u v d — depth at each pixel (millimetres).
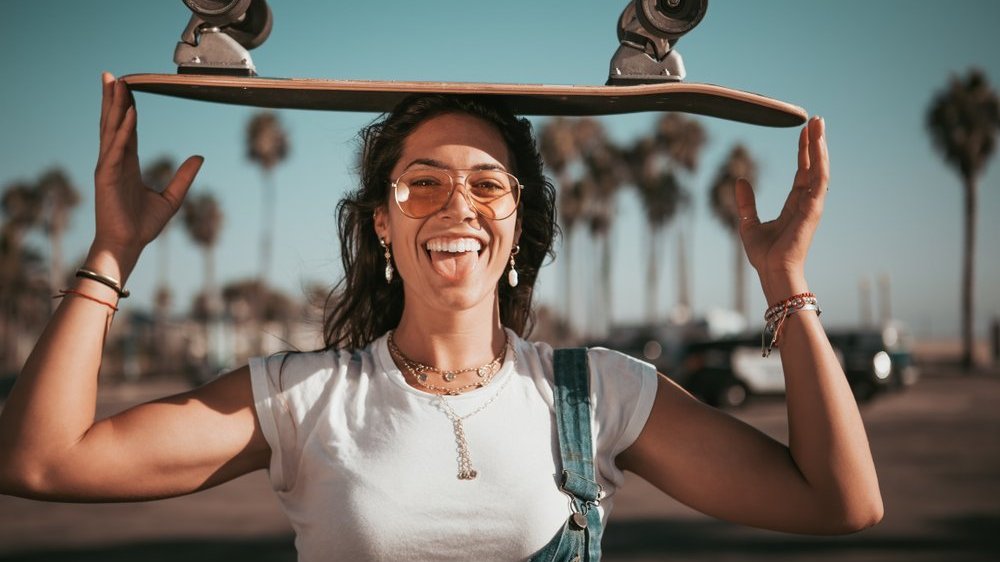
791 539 6715
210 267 51312
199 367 29438
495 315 1951
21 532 7461
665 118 45594
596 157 45875
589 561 1738
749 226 1892
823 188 1806
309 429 1778
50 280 53281
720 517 1820
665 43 1803
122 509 8555
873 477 1704
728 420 1839
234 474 1817
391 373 1827
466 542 1683
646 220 47938
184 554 6480
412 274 1855
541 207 2031
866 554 6176
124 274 1737
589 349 1923
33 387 1613
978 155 33156
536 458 1749
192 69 1736
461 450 1729
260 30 1843
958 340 57969
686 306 51375
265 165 46250
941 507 7844
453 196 1825
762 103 1809
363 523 1669
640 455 1853
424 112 1876
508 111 1923
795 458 1750
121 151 1731
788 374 1763
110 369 41812
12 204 52188
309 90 1793
